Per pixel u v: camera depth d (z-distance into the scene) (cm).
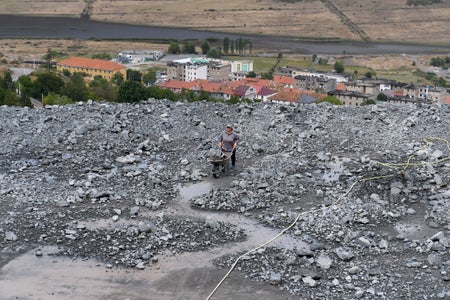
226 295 1596
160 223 1939
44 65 17375
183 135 2703
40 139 2616
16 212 1977
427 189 2189
